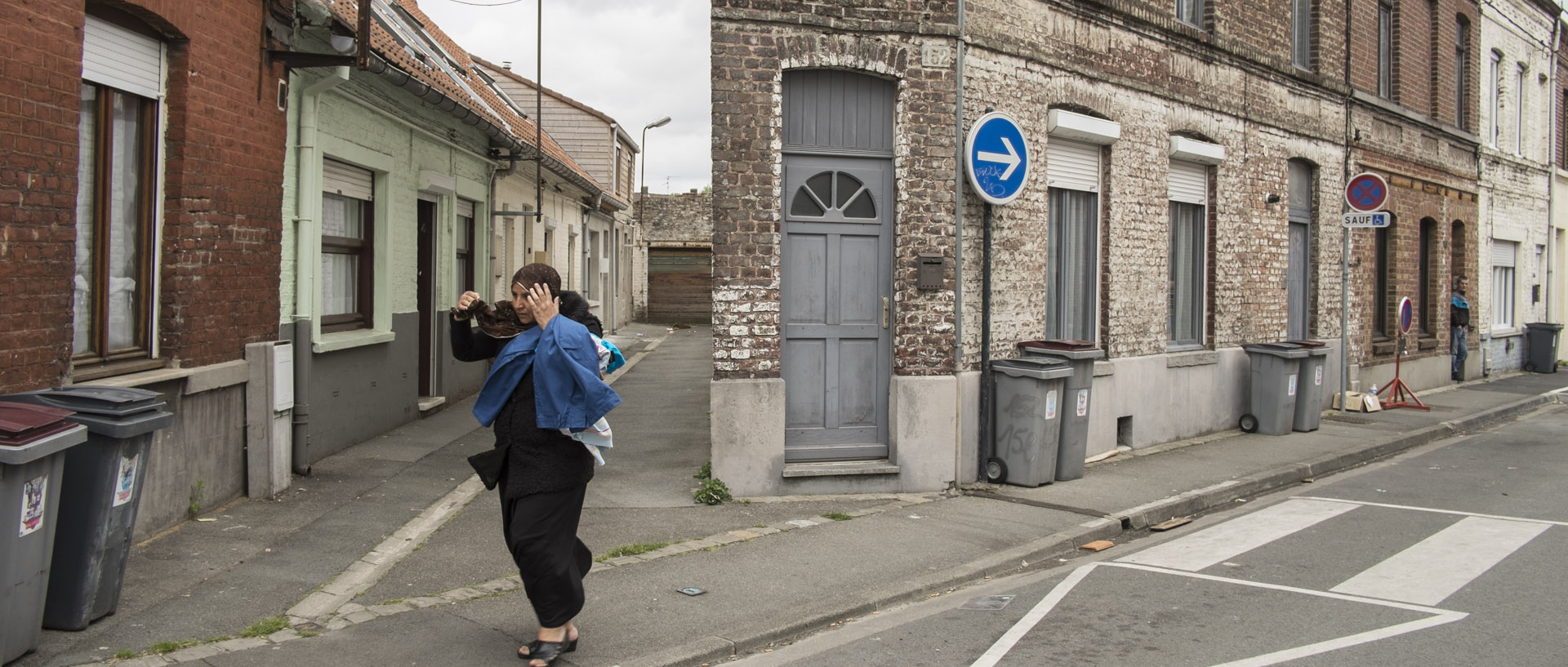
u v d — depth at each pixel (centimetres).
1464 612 548
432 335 1245
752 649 505
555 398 441
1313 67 1429
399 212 1074
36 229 518
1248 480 927
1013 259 938
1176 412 1165
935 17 847
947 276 859
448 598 548
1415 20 1727
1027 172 906
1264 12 1284
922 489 854
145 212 633
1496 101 2089
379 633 493
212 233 682
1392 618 539
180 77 645
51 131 526
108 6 586
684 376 1770
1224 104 1216
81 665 437
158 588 538
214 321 686
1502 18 2058
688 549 668
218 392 695
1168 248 1148
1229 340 1258
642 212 3556
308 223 822
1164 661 476
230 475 717
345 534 663
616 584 591
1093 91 1018
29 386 516
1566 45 2378
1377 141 1588
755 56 802
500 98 1980
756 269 811
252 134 731
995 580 638
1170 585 610
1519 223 2184
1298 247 1429
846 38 823
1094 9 1014
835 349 860
